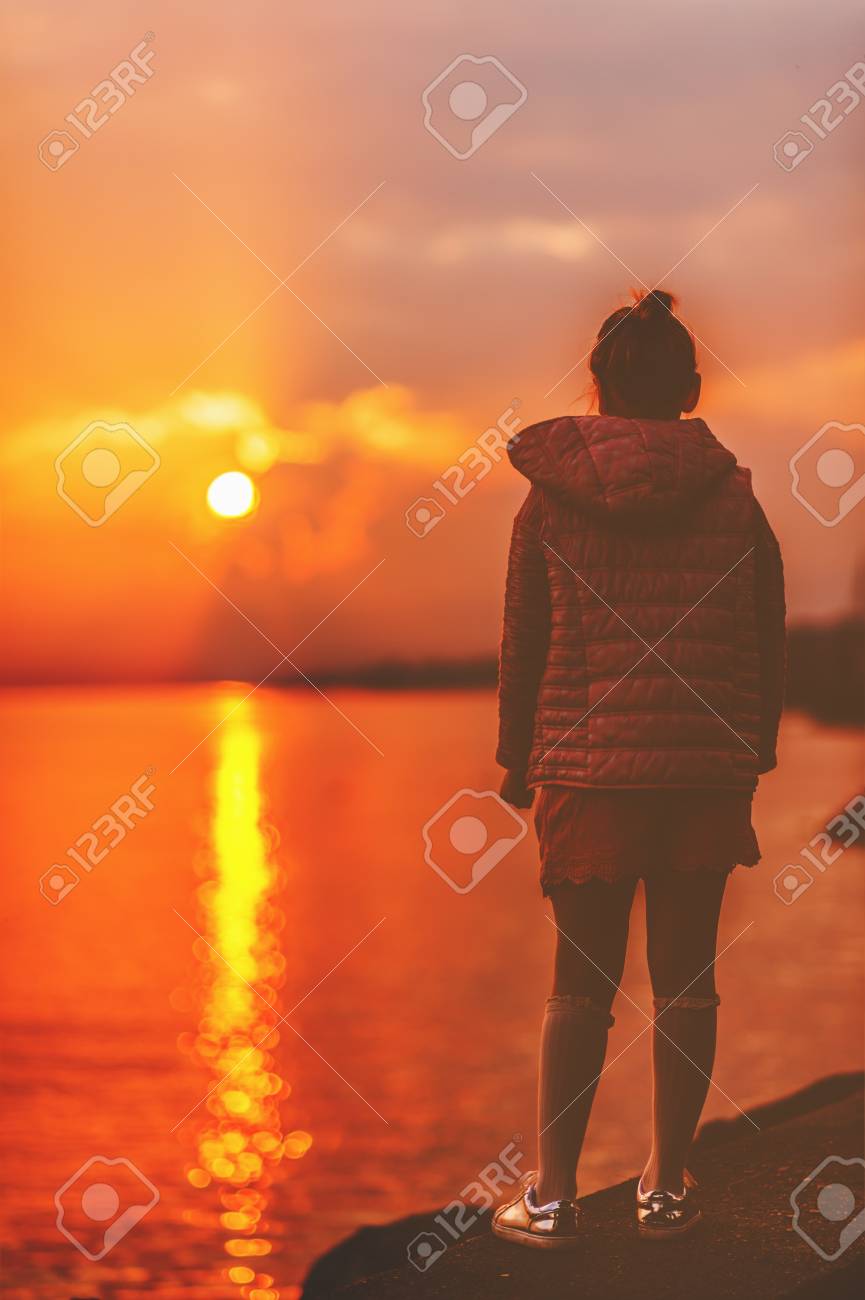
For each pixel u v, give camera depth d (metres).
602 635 2.71
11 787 126.31
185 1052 33.84
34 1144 25.31
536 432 2.80
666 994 2.76
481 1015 37.94
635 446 2.71
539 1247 2.74
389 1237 4.44
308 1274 4.30
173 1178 22.80
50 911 60.09
